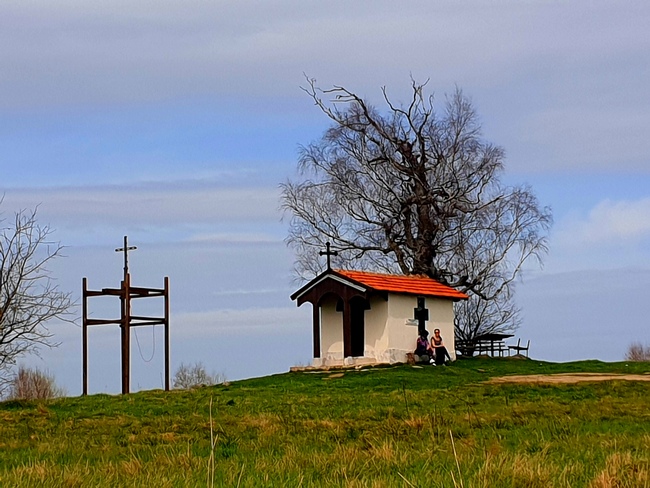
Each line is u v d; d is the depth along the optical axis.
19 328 55.09
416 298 76.38
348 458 25.48
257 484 21.72
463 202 89.50
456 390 51.97
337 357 75.44
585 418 36.75
